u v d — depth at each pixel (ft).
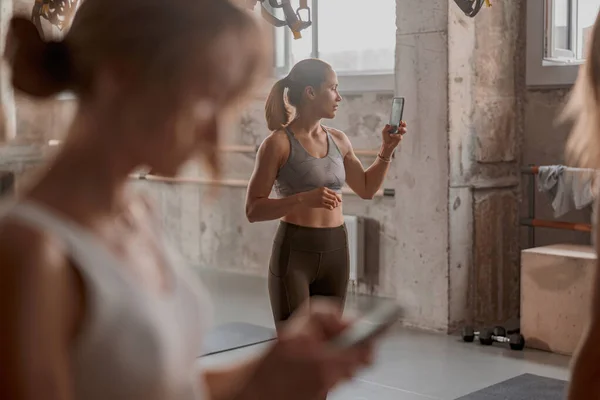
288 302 11.77
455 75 17.38
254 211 11.54
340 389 13.78
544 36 18.53
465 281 17.98
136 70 2.85
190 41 2.86
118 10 2.85
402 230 18.30
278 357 3.47
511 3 18.63
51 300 2.58
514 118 18.95
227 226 25.41
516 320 19.15
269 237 24.32
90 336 2.74
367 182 12.67
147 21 2.83
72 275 2.70
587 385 4.02
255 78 3.12
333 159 12.05
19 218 2.68
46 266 2.59
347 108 21.91
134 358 2.82
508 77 18.75
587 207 18.02
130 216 3.28
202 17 2.89
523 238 19.21
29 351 2.48
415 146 17.89
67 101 3.01
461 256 17.84
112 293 2.77
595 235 4.13
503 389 13.76
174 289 3.32
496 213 18.61
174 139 2.94
